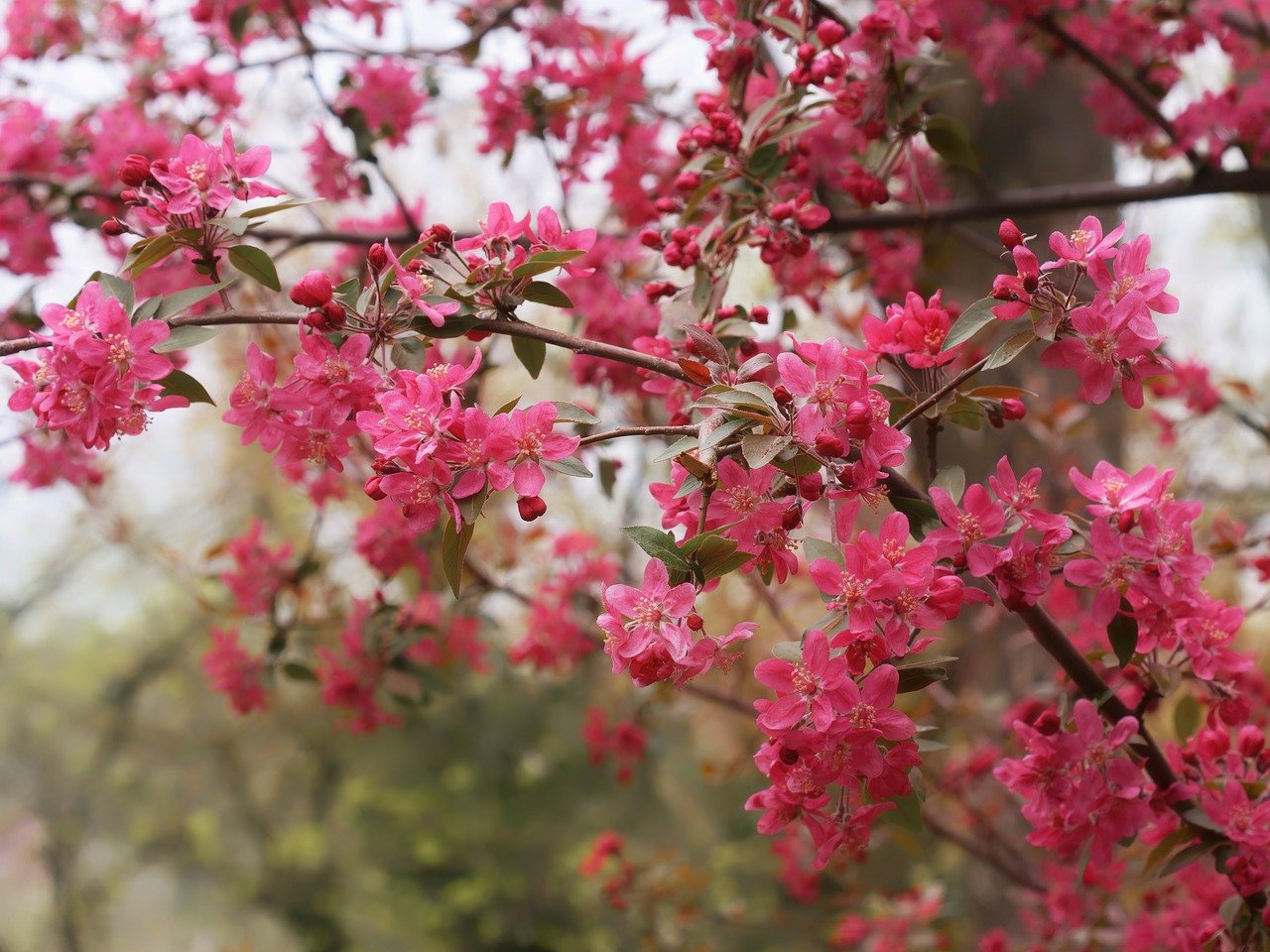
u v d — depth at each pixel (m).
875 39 1.58
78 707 8.01
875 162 1.64
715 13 1.65
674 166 1.93
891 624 1.25
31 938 7.95
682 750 6.85
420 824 7.85
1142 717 1.37
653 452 2.23
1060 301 1.27
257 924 8.12
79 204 2.12
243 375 1.33
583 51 2.07
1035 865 2.52
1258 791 1.37
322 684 2.03
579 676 6.94
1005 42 2.02
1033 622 1.34
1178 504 1.29
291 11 2.00
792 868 2.66
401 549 2.03
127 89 2.22
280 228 2.07
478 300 1.32
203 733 8.03
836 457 1.24
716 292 1.52
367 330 1.31
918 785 1.29
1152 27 2.03
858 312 2.32
